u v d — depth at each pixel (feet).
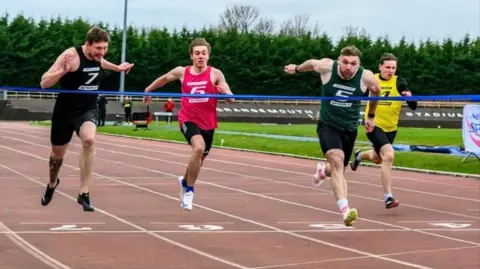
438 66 252.62
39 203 38.73
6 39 218.59
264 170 61.52
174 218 34.63
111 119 186.70
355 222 34.30
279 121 196.03
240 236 30.04
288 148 84.74
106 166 62.85
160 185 48.78
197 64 30.45
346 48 29.12
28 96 206.08
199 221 33.88
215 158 73.67
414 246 28.22
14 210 36.14
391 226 33.19
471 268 24.29
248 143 93.81
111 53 229.25
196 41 30.58
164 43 237.45
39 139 99.50
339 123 29.50
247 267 24.21
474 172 59.06
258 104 213.05
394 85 37.96
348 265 24.64
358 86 29.30
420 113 199.41
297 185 50.37
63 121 27.25
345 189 28.73
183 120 30.99
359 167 64.54
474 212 38.24
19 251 26.18
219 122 187.93
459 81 253.65
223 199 42.24
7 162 64.23
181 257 25.64
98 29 26.30
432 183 52.70
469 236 30.66
